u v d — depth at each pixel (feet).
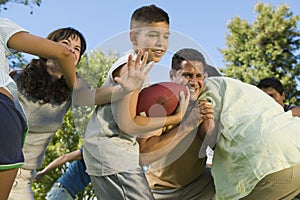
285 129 8.57
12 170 6.21
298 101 68.49
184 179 10.59
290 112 9.20
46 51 7.59
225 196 8.86
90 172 9.04
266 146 8.42
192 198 10.87
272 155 8.38
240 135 8.77
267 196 8.93
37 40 7.45
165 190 10.93
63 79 9.23
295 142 8.45
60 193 13.26
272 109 9.09
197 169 10.48
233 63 73.26
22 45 7.27
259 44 72.69
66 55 7.93
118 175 8.70
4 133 6.07
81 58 10.01
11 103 6.45
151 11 9.10
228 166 8.97
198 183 10.78
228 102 9.30
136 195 8.61
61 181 13.44
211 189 10.93
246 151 8.60
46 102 9.15
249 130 8.73
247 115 8.97
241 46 73.46
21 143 6.39
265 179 8.58
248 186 8.50
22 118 6.56
